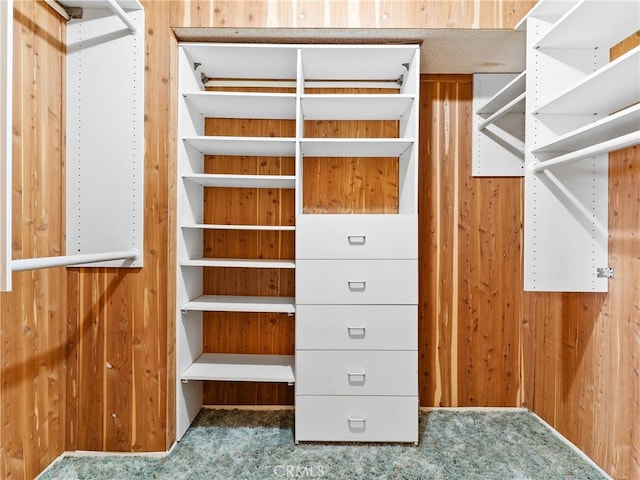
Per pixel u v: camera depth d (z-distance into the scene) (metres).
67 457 1.79
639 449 1.50
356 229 1.88
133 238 1.79
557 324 2.03
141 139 1.78
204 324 2.28
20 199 1.51
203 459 1.79
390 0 1.81
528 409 2.28
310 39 1.91
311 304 1.89
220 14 1.81
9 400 1.47
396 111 2.12
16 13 1.48
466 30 1.81
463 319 2.31
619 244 1.58
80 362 1.81
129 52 1.78
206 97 1.95
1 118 1.00
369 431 1.90
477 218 2.30
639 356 1.50
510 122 2.28
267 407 2.28
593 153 1.31
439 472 1.71
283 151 2.16
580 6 1.34
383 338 1.90
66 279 1.80
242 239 2.28
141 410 1.80
